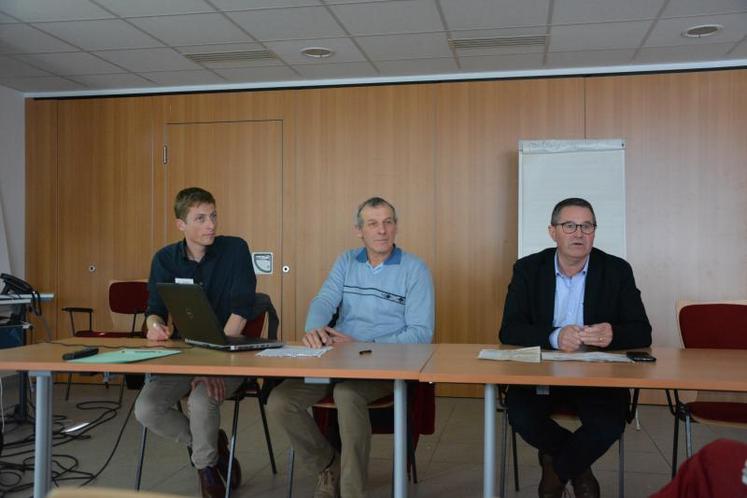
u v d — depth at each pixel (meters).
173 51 5.18
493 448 2.15
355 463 2.53
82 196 6.32
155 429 2.92
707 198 5.35
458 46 5.04
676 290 5.38
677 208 5.39
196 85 6.15
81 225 6.32
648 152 5.43
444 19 4.51
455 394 5.68
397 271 3.08
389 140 5.82
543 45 5.00
